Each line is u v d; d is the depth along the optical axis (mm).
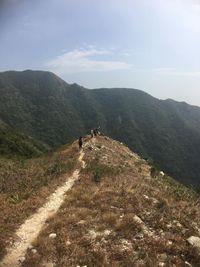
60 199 25969
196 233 19625
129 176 34844
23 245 17812
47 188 28297
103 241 17766
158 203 23625
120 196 24734
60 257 16203
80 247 17031
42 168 40156
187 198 30234
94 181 31203
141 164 53656
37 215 22266
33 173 36250
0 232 18672
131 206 22531
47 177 33094
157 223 20047
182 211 23078
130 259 16062
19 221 20891
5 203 23891
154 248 17281
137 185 28578
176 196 29281
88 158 43344
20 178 33281
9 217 21078
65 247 16922
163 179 45531
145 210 22047
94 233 18609
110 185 28875
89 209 22500
